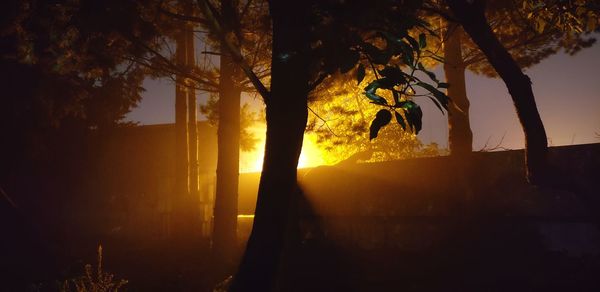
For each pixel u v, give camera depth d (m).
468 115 12.41
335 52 3.39
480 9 5.80
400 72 3.06
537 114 5.82
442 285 8.09
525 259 8.78
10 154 21.17
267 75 12.02
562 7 6.61
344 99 14.66
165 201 25.33
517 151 10.05
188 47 17.11
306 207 12.30
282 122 3.99
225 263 12.02
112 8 9.13
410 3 3.71
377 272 8.94
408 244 10.87
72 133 24.56
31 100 19.22
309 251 10.07
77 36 10.16
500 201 9.90
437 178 10.80
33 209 24.12
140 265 13.57
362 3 3.40
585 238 8.87
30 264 13.52
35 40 11.33
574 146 9.06
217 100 15.74
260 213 3.99
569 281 7.56
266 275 3.88
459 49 12.82
